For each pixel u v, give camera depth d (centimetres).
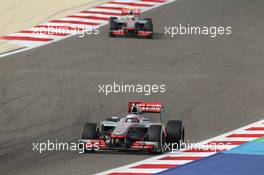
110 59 12100
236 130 8769
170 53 12550
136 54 12419
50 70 11394
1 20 14162
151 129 7275
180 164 6988
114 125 7388
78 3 15400
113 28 13262
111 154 7375
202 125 9025
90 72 11325
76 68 11544
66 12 14712
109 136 7394
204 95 10425
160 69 11650
